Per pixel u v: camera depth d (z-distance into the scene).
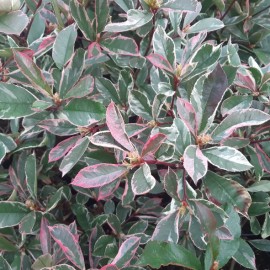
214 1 0.56
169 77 0.42
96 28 0.44
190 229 0.39
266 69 0.48
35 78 0.38
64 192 0.50
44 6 0.51
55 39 0.43
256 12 0.59
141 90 0.49
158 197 0.53
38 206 0.44
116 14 0.60
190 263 0.34
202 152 0.35
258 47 0.61
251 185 0.46
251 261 0.44
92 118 0.39
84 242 0.49
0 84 0.38
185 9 0.42
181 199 0.37
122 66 0.48
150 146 0.34
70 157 0.40
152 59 0.40
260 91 0.43
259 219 0.56
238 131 0.44
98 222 0.47
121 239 0.47
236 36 0.61
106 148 0.45
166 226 0.38
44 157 0.49
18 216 0.43
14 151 0.46
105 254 0.43
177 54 0.47
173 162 0.38
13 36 0.50
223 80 0.36
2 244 0.44
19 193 0.47
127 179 0.40
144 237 0.45
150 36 0.48
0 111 0.37
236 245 0.38
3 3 0.38
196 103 0.36
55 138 0.51
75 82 0.40
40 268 0.39
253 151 0.45
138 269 0.39
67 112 0.39
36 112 0.39
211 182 0.38
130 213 0.50
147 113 0.42
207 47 0.41
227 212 0.37
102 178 0.35
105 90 0.46
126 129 0.40
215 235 0.35
